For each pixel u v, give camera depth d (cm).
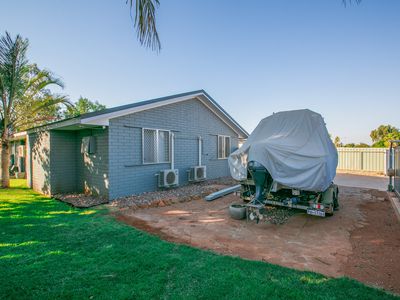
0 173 1052
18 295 260
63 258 351
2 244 403
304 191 552
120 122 802
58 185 883
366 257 371
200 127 1214
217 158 1359
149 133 920
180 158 1079
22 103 1038
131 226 516
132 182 848
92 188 847
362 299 253
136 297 257
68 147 914
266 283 284
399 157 797
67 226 506
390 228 514
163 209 675
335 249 404
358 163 1722
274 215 614
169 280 292
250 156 548
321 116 606
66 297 257
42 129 888
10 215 588
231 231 494
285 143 553
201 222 555
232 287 276
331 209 579
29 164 1041
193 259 351
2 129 1025
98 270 315
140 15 337
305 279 293
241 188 673
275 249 404
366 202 771
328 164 519
